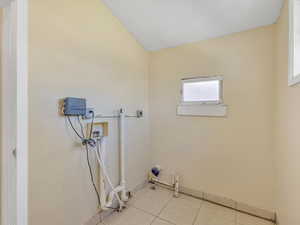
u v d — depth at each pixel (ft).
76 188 4.57
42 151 3.76
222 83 6.04
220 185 6.17
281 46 4.53
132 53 6.82
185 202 6.36
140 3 5.24
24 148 3.22
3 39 3.25
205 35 6.17
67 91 4.30
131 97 6.80
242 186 5.75
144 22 6.05
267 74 5.26
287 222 4.08
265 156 5.35
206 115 6.38
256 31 5.40
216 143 6.22
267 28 5.23
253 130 5.53
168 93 7.32
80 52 4.64
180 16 5.53
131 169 6.84
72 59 4.42
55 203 4.04
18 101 3.14
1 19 3.28
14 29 3.14
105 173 5.23
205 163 6.47
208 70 6.31
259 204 5.47
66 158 4.31
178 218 5.44
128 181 6.68
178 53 7.02
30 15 3.50
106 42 5.53
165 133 7.45
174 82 7.15
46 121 3.84
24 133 3.22
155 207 6.04
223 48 5.99
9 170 3.22
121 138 6.04
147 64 7.82
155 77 7.70
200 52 6.48
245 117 5.65
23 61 3.21
